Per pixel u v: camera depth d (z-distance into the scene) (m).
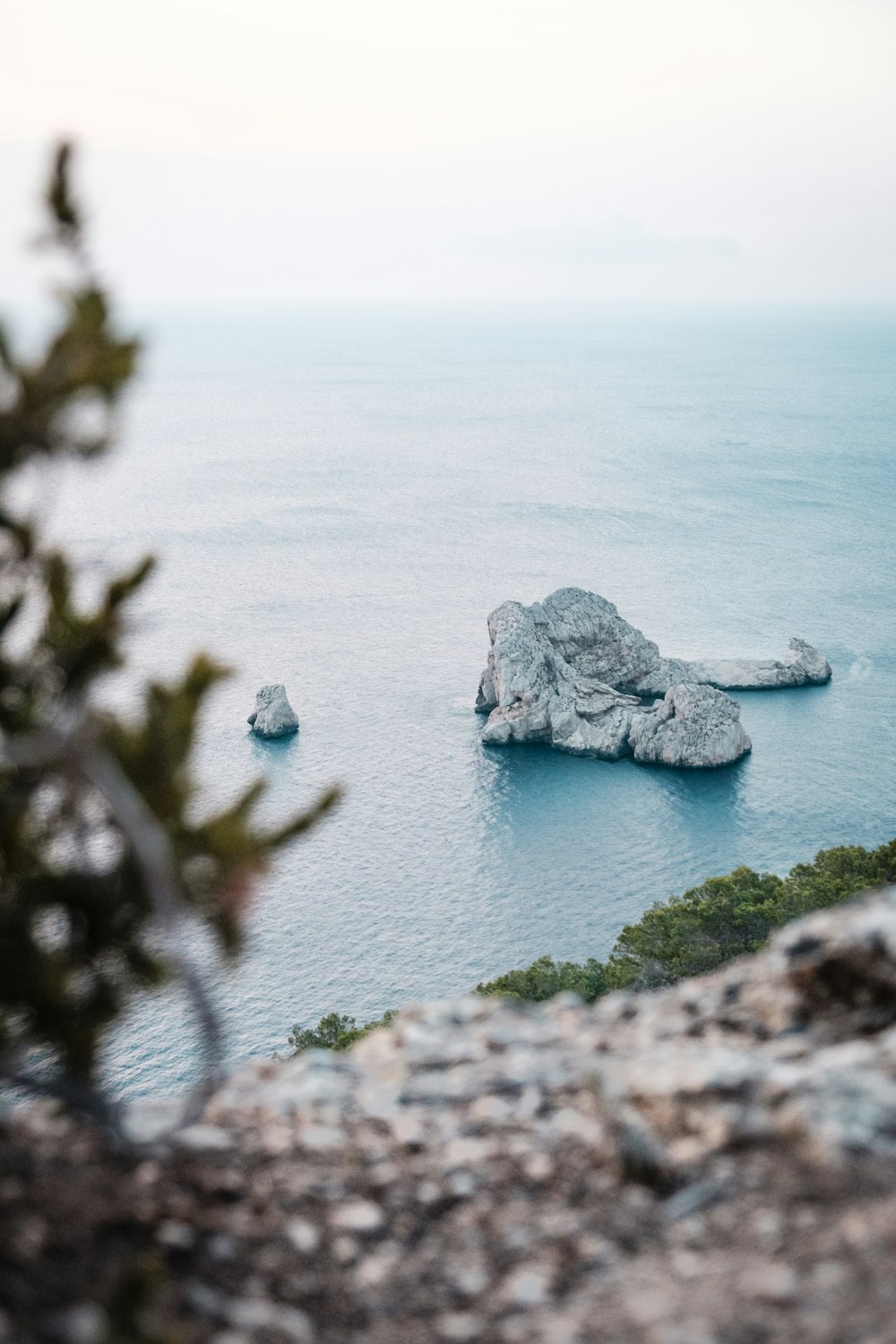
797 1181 7.37
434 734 144.88
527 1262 7.41
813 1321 6.11
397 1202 8.03
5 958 7.18
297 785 128.88
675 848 115.06
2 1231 6.77
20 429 6.94
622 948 48.44
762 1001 9.92
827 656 175.00
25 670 7.66
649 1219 7.56
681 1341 6.22
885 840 117.25
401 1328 6.93
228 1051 81.38
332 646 181.50
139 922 7.74
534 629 148.38
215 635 186.12
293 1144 8.59
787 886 46.69
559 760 137.12
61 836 7.97
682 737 133.88
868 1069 8.09
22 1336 6.00
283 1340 6.61
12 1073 7.64
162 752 7.54
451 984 91.31
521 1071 9.66
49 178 7.28
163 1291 6.72
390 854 112.31
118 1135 7.90
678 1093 8.34
